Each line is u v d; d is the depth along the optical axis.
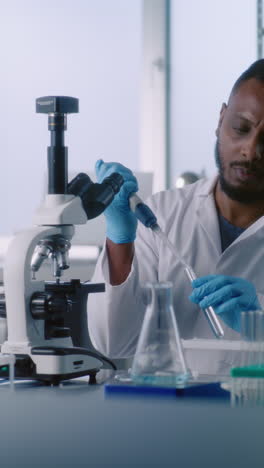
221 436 0.97
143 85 5.76
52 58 5.48
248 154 2.19
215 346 1.83
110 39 5.54
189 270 1.96
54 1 5.44
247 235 2.37
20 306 1.72
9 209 5.50
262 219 2.39
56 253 1.78
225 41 5.52
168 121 5.78
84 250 4.27
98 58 5.53
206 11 5.57
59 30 5.47
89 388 1.66
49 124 1.77
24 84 5.46
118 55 5.58
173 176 5.80
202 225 2.46
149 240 2.53
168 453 0.89
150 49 5.73
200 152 5.69
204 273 2.42
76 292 1.79
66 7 5.45
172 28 5.71
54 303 1.73
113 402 1.28
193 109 5.69
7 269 1.72
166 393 1.41
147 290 1.50
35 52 5.46
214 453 0.88
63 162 1.76
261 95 2.16
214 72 5.58
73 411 1.17
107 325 2.21
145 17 5.71
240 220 2.44
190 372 1.58
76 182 1.81
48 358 1.69
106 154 5.63
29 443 0.95
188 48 5.67
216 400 1.33
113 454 0.89
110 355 2.29
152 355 1.46
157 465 0.84
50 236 1.75
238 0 5.45
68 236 1.77
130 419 1.09
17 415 1.14
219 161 2.31
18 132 5.47
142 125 5.78
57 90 5.50
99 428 1.03
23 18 5.44
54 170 1.76
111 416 1.12
